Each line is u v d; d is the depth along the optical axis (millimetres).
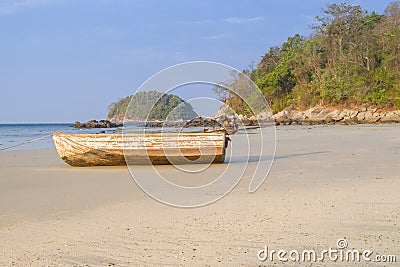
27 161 13352
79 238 4887
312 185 8086
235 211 6086
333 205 6230
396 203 6262
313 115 55406
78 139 11492
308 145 18094
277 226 5211
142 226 5367
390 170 9875
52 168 11484
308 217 5590
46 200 7172
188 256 4223
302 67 62094
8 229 5336
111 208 6512
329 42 61594
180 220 5645
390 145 17031
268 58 74062
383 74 54500
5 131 52438
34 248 4547
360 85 55312
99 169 11180
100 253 4352
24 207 6633
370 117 51344
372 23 61812
